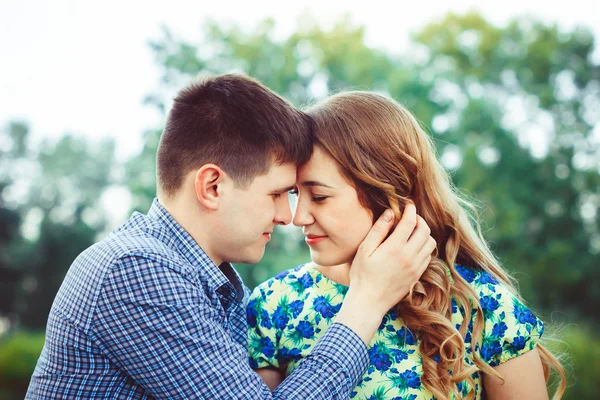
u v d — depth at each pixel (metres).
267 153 1.49
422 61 16.52
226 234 1.54
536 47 16.44
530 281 14.65
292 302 1.70
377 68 14.51
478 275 1.64
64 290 1.45
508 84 16.61
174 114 1.59
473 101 14.29
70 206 23.75
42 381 1.42
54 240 22.42
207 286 1.50
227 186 1.50
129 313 1.36
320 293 1.69
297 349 1.67
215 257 1.58
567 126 15.90
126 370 1.38
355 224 1.55
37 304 22.17
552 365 1.72
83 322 1.37
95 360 1.39
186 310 1.37
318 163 1.55
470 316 1.58
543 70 16.44
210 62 14.57
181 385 1.35
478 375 1.61
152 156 13.94
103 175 24.53
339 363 1.40
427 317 1.53
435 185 1.65
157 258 1.40
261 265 12.22
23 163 24.89
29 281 22.50
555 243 14.83
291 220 1.60
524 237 14.82
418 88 14.04
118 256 1.38
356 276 1.52
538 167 14.81
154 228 1.52
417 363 1.57
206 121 1.52
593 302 15.04
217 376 1.35
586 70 16.59
